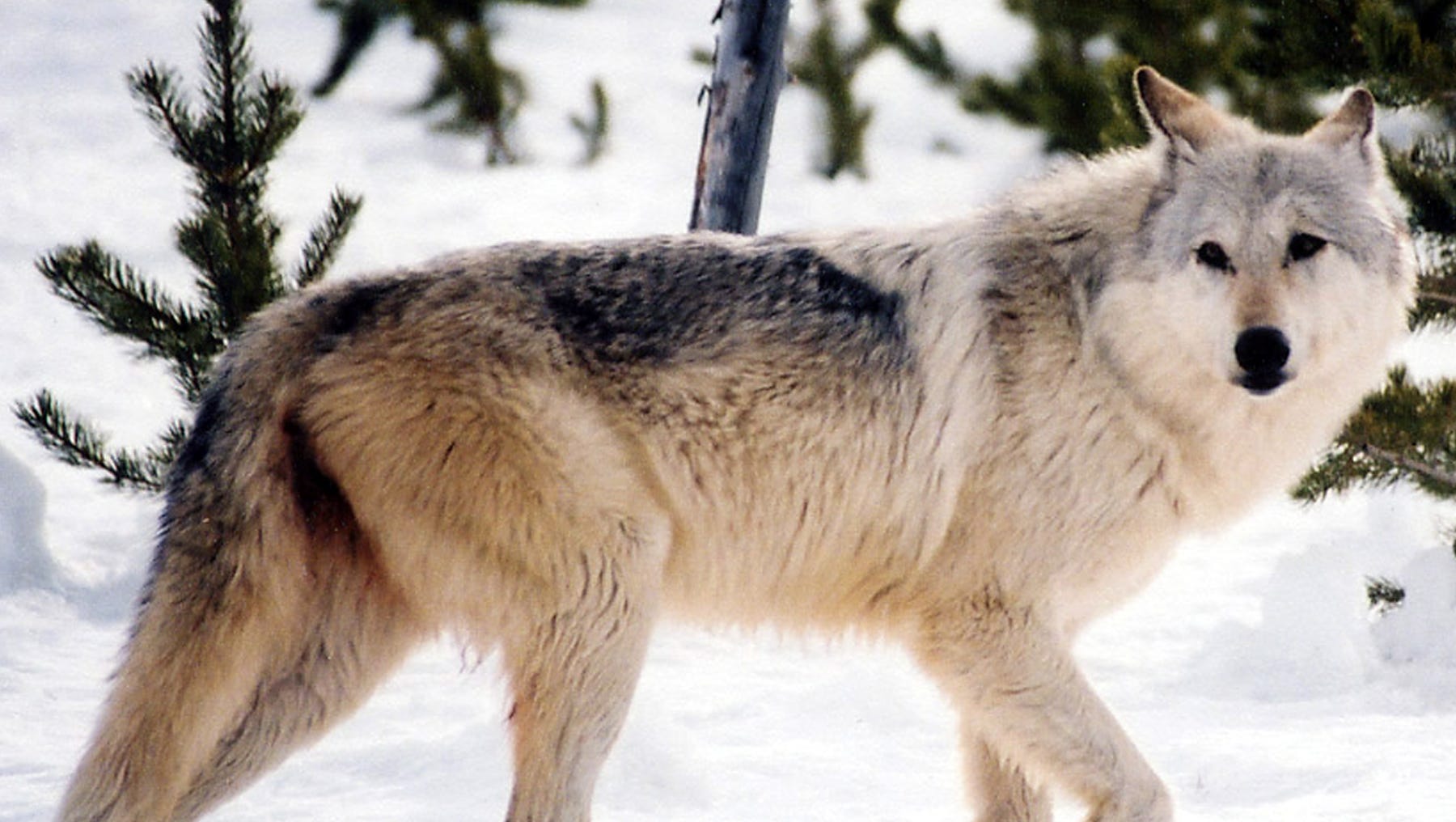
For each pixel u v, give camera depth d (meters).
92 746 12.14
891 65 59.06
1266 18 22.86
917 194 44.50
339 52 53.09
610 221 42.00
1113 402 13.20
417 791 15.55
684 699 18.66
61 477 26.08
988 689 13.20
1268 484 13.74
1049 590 13.30
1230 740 16.72
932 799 15.48
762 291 13.48
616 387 13.05
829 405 13.40
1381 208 13.38
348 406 12.73
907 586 13.71
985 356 13.48
